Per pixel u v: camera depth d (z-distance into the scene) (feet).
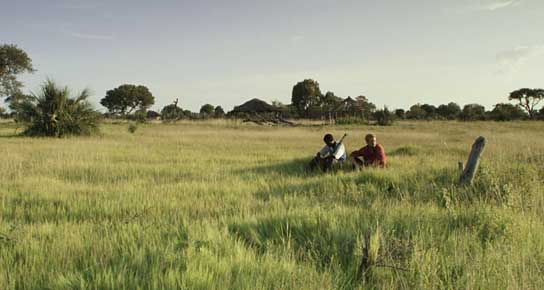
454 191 23.70
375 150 35.17
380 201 21.85
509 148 48.06
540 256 13.84
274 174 32.89
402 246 14.02
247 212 19.94
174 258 12.97
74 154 43.16
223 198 23.36
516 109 233.55
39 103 74.84
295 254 14.62
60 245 14.53
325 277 12.14
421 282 11.77
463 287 11.87
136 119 175.01
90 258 13.43
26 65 183.73
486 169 25.63
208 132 98.63
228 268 12.37
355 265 13.51
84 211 20.54
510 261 13.04
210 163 40.63
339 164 35.09
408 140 75.41
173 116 195.00
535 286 11.60
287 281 11.78
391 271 12.87
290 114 238.07
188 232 16.01
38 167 34.12
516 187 23.08
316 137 84.43
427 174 28.27
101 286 11.23
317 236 15.88
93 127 78.95
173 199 23.03
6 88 183.73
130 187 26.58
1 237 15.01
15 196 23.45
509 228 16.03
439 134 94.84
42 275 12.39
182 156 46.03
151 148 54.80
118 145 57.31
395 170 30.55
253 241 16.03
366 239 13.44
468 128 130.82
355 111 219.20
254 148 58.59
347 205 22.08
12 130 95.09
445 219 18.31
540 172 28.09
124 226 16.92
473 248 14.79
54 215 20.08
